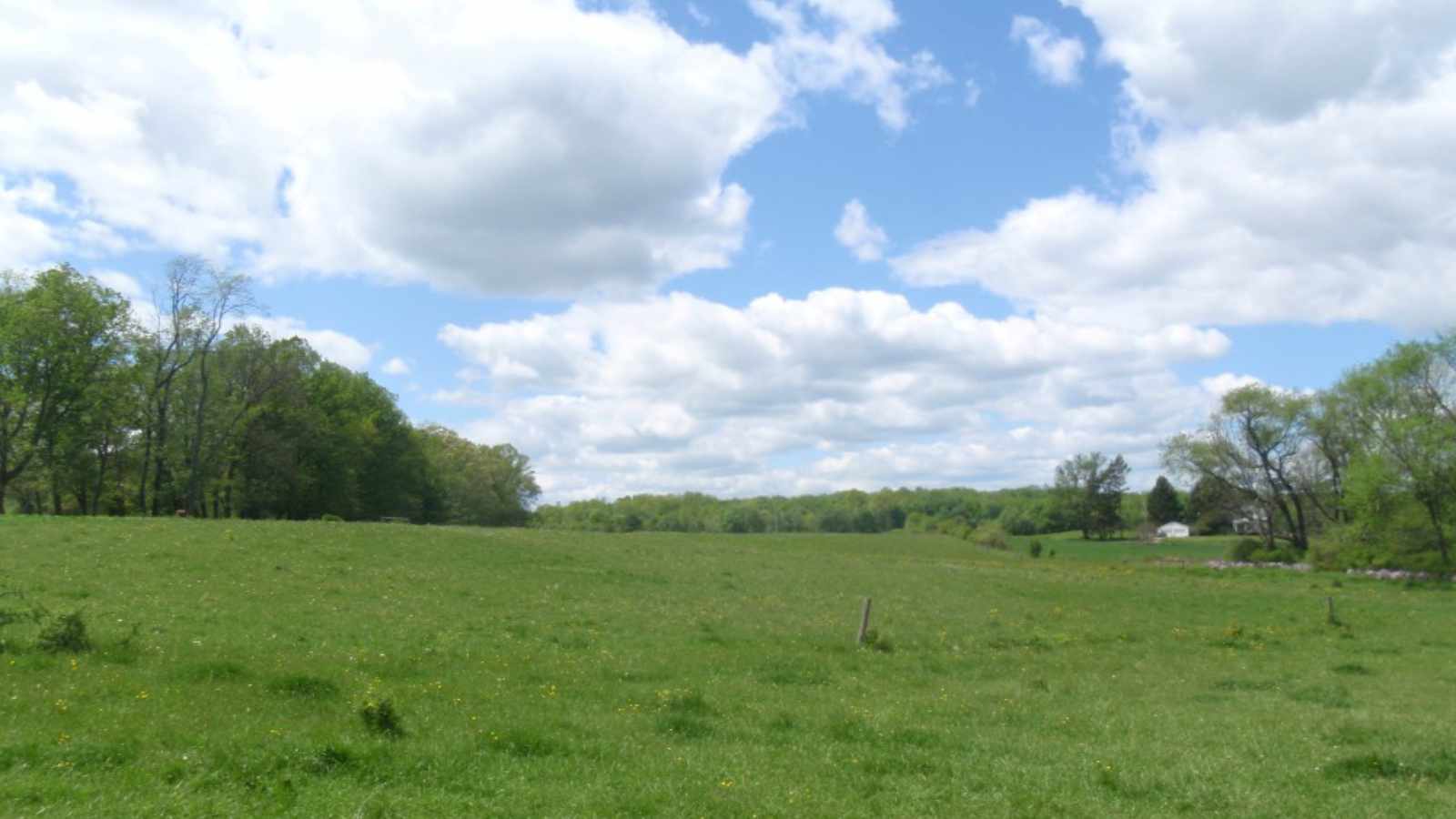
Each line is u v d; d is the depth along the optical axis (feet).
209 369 253.65
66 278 221.46
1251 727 60.44
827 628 108.58
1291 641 115.96
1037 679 81.61
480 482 449.06
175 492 258.78
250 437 263.29
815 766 47.16
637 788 40.52
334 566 120.88
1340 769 48.21
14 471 214.90
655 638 93.09
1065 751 52.44
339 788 37.22
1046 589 172.65
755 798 40.16
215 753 40.22
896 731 56.39
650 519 635.66
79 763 37.73
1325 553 258.98
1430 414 242.99
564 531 262.88
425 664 69.67
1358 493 247.50
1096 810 40.47
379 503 334.85
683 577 152.46
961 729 58.13
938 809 39.96
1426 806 41.39
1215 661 98.32
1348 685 82.89
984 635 109.70
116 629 71.46
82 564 103.55
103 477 248.52
